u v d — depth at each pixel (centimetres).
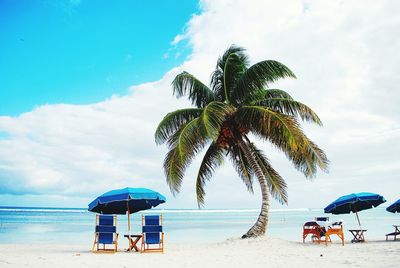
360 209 1608
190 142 1327
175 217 7488
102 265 830
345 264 827
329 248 1180
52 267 782
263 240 1335
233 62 1565
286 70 1375
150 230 1127
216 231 2892
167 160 1400
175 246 1427
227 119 1501
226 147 1559
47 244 1587
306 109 1373
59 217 6241
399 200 1553
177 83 1526
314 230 1368
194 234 2530
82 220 5162
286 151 1426
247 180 1730
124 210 1394
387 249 1097
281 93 1620
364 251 1068
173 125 1484
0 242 1798
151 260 935
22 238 2105
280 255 1020
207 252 1127
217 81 1611
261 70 1397
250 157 1521
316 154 1403
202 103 1593
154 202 1324
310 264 842
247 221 5291
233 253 1086
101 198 1169
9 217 5878
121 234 2334
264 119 1320
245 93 1457
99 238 1134
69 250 1254
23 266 783
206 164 1680
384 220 4972
